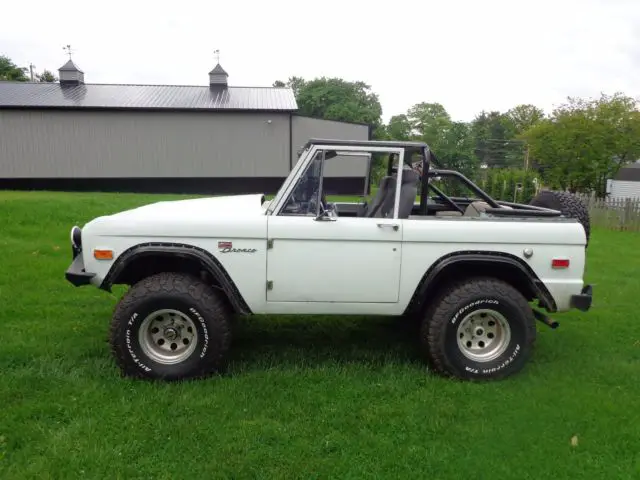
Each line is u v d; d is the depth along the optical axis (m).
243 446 3.08
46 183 28.30
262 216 3.97
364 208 4.67
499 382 4.07
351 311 4.09
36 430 3.18
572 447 3.19
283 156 29.48
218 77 32.38
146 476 2.82
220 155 29.12
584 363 4.48
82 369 4.04
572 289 4.12
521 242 4.06
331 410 3.54
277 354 4.57
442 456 3.06
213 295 3.96
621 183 29.42
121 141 28.39
